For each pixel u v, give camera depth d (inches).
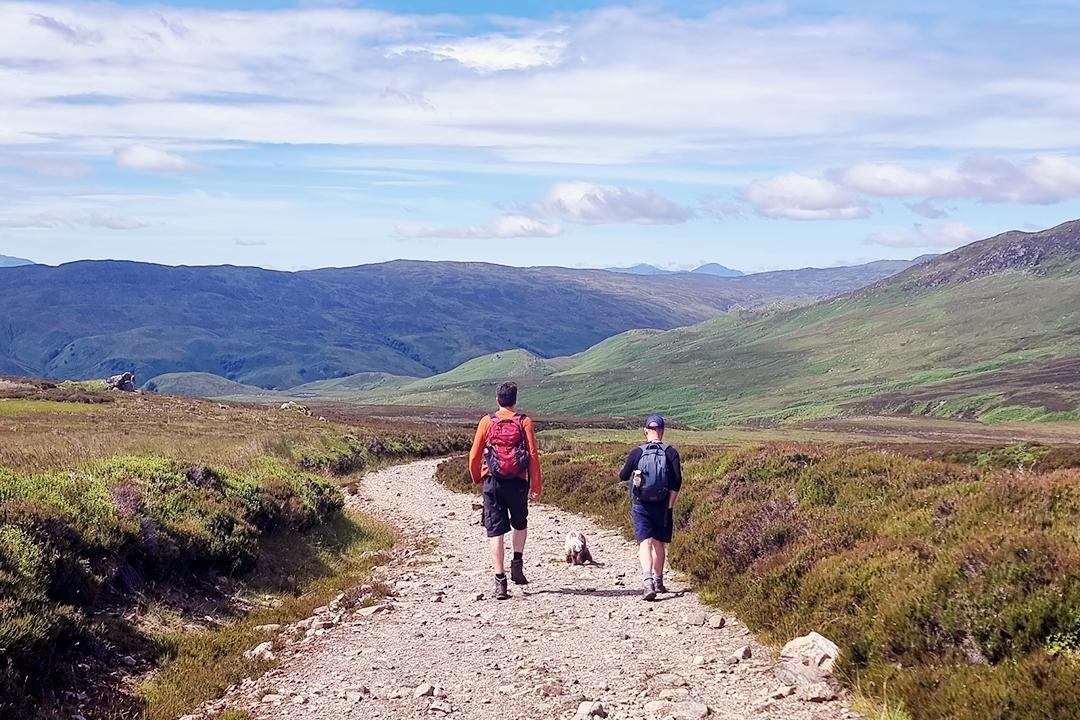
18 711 258.7
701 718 241.4
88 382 3698.3
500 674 300.0
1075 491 354.6
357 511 941.2
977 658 253.9
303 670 322.3
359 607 445.4
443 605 442.0
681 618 386.0
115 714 274.5
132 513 424.5
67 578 342.6
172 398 3440.0
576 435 5442.9
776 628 337.4
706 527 518.6
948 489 434.3
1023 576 268.2
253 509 570.3
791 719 242.4
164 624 377.7
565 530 772.0
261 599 465.7
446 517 922.1
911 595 285.4
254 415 2802.7
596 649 331.6
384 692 284.5
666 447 440.5
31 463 630.5
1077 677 217.5
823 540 397.1
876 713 240.4
